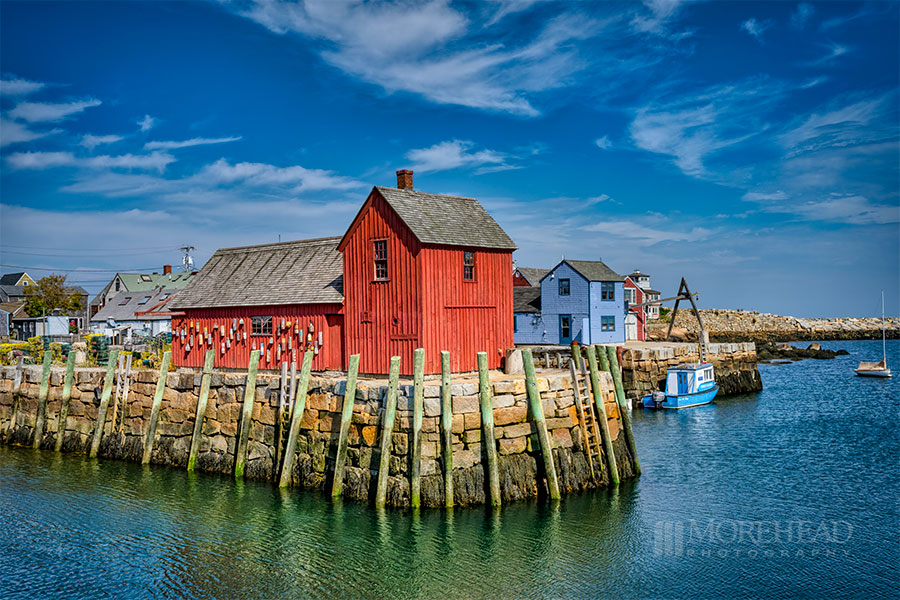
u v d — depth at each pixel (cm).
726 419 3809
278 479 2288
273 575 1673
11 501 2230
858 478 2530
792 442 3166
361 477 2073
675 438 3269
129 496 2255
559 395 2183
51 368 3052
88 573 1703
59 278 8669
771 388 5294
